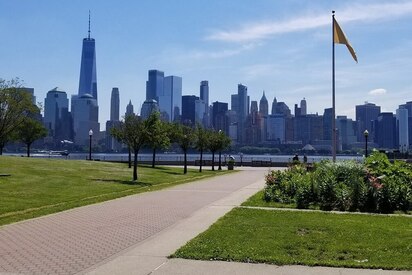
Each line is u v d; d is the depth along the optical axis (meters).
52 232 11.52
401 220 13.08
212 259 8.60
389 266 8.00
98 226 12.42
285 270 7.86
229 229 11.48
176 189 23.88
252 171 46.03
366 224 12.26
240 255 8.74
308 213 14.52
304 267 8.05
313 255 8.85
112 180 27.88
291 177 19.73
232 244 9.73
